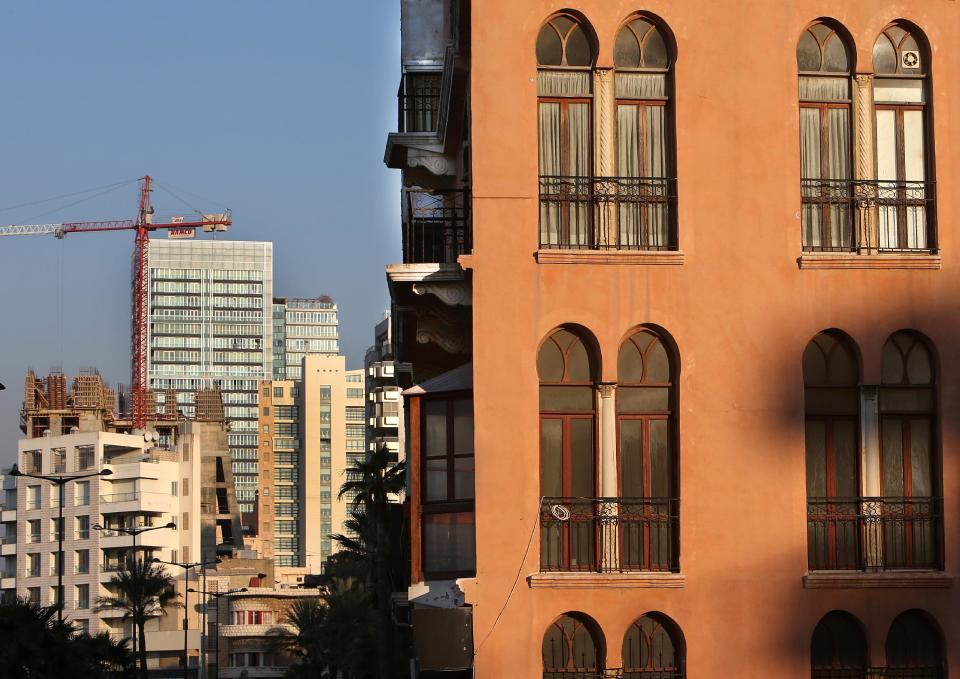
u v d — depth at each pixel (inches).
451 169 1815.9
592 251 1272.1
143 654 6555.1
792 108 1312.7
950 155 1326.3
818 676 1269.7
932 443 1301.7
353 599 5007.4
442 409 1391.5
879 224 1322.6
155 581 6658.5
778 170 1304.1
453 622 1229.7
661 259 1278.3
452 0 1515.7
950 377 1295.5
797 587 1261.1
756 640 1253.1
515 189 1277.1
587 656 1250.6
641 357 1284.4
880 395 1300.4
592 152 1300.4
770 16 1320.1
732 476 1269.7
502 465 1248.2
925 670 1277.1
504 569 1238.9
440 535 1376.7
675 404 1279.5
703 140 1300.4
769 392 1279.5
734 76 1310.3
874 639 1261.1
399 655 3341.5
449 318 1424.7
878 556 1277.1
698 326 1279.5
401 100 1893.5
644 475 1274.6
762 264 1291.8
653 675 1253.1
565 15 1310.3
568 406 1275.8
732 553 1261.1
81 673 2079.2
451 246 1477.6
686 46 1307.8
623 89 1315.2
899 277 1302.9
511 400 1253.1
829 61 1333.7
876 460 1286.9
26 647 1950.1
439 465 1385.3
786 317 1288.1
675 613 1249.4
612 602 1243.2
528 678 1228.5
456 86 1515.7
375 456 3946.9
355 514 3998.5
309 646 5629.9
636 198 1298.0
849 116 1331.2
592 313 1268.5
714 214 1293.1
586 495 1267.2
